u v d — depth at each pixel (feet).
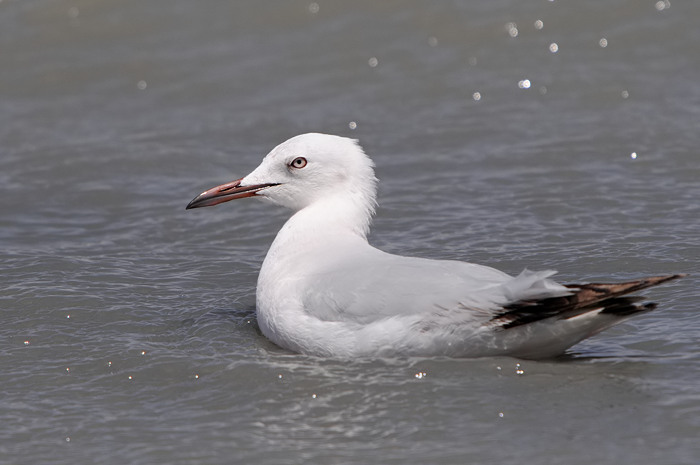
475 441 29.66
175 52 76.64
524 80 69.92
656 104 65.36
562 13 76.43
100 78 74.49
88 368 35.65
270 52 75.87
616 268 43.86
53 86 73.97
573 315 32.12
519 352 33.65
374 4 79.20
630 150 59.31
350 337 34.04
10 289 43.06
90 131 66.95
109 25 79.87
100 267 46.42
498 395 32.07
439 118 66.03
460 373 33.22
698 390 32.09
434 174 58.23
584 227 49.26
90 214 55.21
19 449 30.37
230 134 65.67
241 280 44.70
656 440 29.30
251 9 80.48
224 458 29.32
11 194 57.88
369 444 29.73
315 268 36.42
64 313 40.52
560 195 53.93
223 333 38.27
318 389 32.86
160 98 71.77
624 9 76.07
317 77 72.79
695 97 65.87
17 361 36.40
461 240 48.62
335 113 67.72
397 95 69.62
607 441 29.37
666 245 46.01
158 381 34.45
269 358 35.37
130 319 39.99
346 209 38.68
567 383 32.73
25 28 79.87
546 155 59.57
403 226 51.21
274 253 38.01
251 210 54.90
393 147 62.44
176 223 53.26
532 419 30.73
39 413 32.58
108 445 30.42
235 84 72.64
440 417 31.01
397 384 32.81
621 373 33.42
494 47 74.02
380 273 34.50
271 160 39.68
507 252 46.55
